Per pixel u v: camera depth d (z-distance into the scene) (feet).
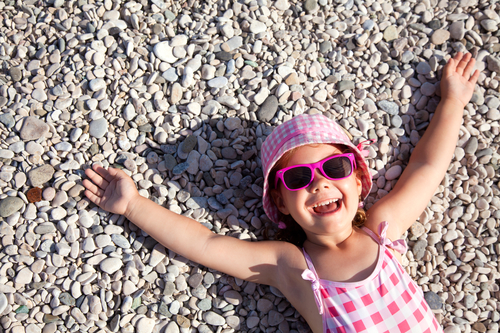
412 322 5.50
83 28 7.23
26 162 6.57
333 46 7.61
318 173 5.76
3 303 6.09
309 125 6.07
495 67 7.52
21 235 6.30
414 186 6.56
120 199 6.15
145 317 6.28
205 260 6.07
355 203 5.94
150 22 7.28
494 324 6.72
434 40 7.68
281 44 7.43
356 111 7.32
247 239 6.61
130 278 6.34
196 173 6.77
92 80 6.89
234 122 6.95
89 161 6.66
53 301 6.18
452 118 6.97
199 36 7.27
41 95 6.86
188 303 6.40
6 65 7.01
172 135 6.88
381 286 5.57
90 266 6.28
